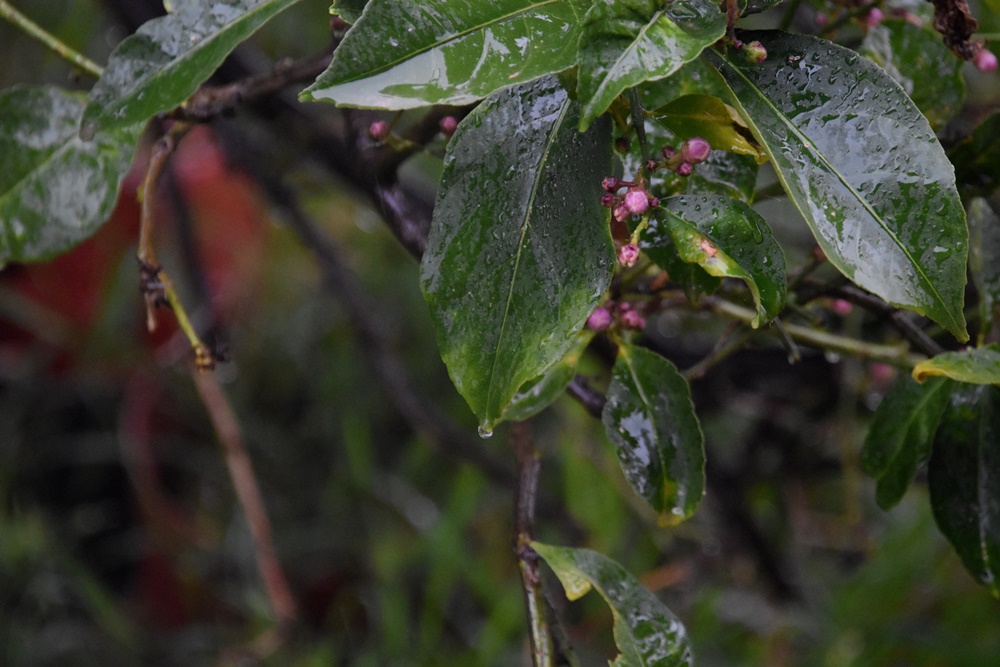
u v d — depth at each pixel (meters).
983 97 1.33
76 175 0.87
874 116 0.73
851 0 0.89
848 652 1.57
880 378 1.22
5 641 1.78
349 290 1.60
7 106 0.87
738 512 1.55
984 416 0.84
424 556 1.95
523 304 0.74
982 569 0.85
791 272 1.03
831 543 1.83
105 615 1.84
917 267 0.72
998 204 0.97
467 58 0.70
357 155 0.94
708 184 0.81
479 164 0.75
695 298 0.80
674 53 0.68
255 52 1.25
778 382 1.38
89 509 2.07
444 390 2.21
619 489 1.66
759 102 0.74
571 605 1.79
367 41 0.69
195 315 1.52
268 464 2.16
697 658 1.58
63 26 1.78
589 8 0.71
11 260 0.87
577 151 0.75
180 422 2.11
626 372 0.81
